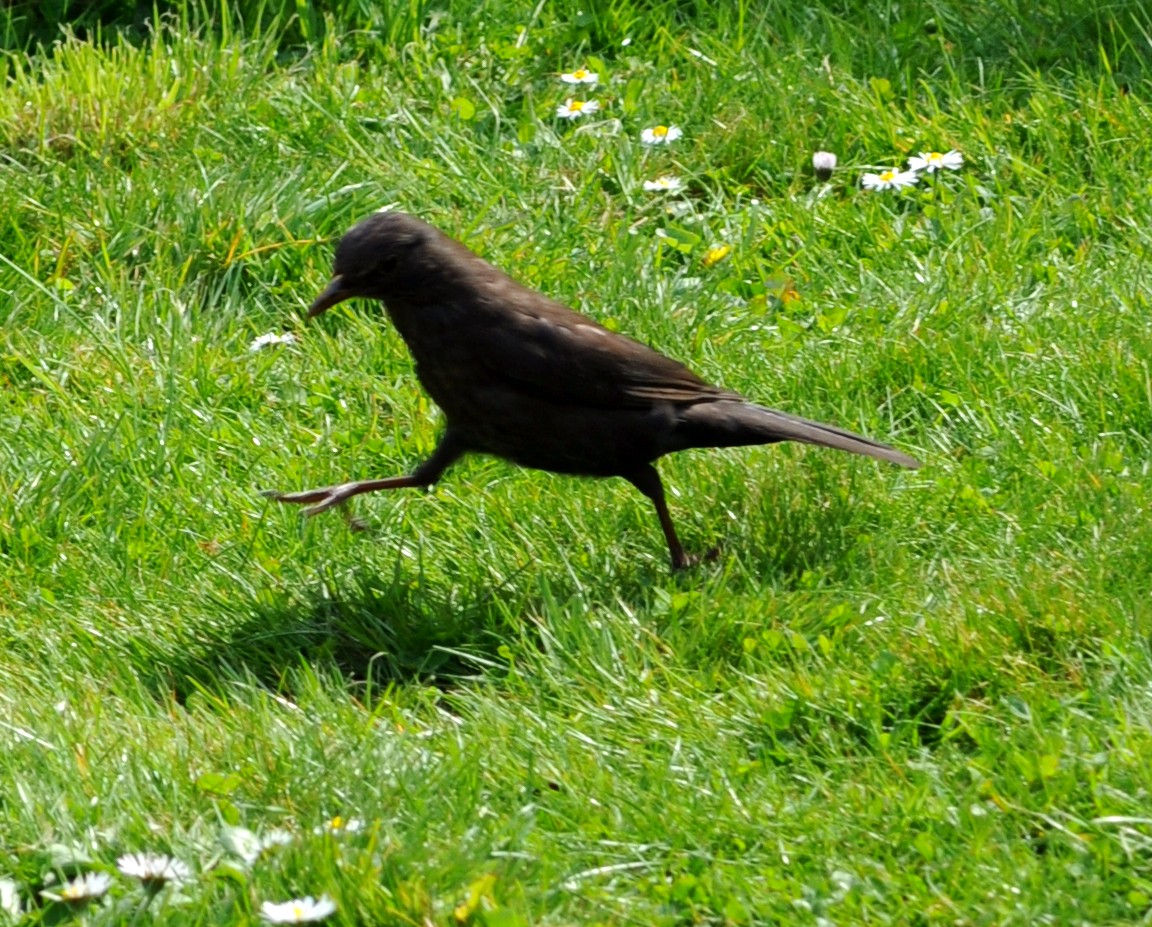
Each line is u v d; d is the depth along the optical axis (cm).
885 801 672
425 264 859
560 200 1227
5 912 629
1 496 938
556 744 728
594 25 1388
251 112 1281
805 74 1313
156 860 646
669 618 821
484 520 920
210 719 760
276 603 864
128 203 1172
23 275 1105
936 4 1386
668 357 949
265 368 1066
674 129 1262
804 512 890
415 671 827
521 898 623
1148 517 849
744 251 1166
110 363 1065
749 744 727
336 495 880
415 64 1341
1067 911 609
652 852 666
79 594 880
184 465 989
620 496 931
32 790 695
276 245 1152
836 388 1012
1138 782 663
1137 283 1070
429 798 688
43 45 1382
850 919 618
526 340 853
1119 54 1318
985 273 1106
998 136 1243
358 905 616
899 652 761
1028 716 711
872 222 1174
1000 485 920
